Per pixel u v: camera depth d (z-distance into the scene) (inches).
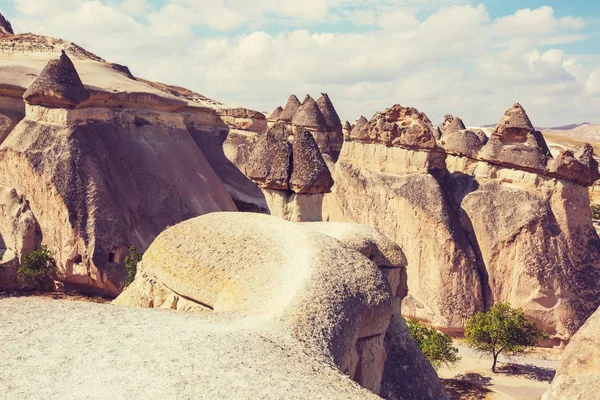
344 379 410.0
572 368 802.8
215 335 441.1
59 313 463.2
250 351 420.5
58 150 1497.3
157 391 355.3
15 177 1528.1
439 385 750.5
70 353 393.1
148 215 1624.0
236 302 548.1
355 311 536.7
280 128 1011.9
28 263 1417.3
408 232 1502.2
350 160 1713.8
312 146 997.2
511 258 1407.5
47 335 417.1
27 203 1507.1
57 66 1534.2
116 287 1446.9
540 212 1396.4
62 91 1515.7
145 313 484.1
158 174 1696.6
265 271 577.9
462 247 1438.2
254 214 729.0
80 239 1441.9
